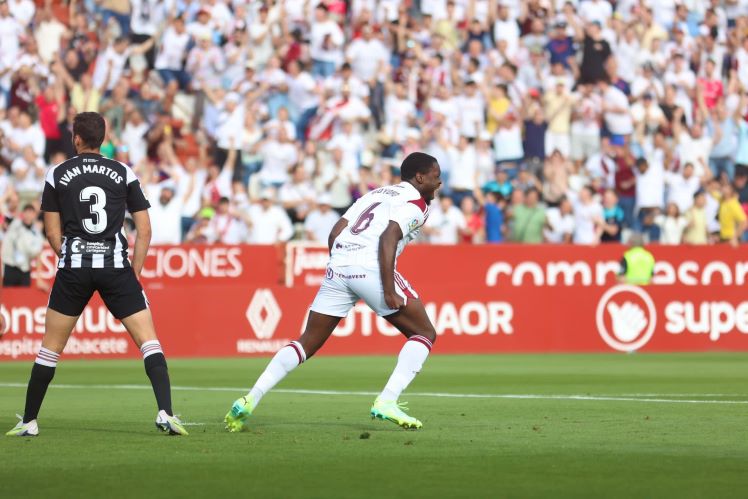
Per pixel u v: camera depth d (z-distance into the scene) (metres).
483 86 90.62
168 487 21.09
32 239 70.94
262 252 77.19
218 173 83.62
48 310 29.25
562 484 21.56
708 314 81.50
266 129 85.00
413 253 77.94
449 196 85.88
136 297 29.17
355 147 86.56
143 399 43.06
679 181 90.12
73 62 84.50
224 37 89.81
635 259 80.06
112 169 29.00
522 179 87.38
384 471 23.22
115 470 23.25
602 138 91.69
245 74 87.25
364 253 30.77
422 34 94.38
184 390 47.91
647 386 49.91
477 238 83.38
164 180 81.62
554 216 85.00
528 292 78.62
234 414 30.33
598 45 94.19
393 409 31.42
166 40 87.00
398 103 89.25
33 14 86.12
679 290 81.06
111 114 84.44
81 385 50.88
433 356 74.00
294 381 53.16
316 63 90.50
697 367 63.09
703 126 96.00
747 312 82.19
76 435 29.77
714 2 102.81
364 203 31.34
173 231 80.38
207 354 73.38
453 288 77.12
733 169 97.06
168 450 26.53
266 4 91.31
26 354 70.12
